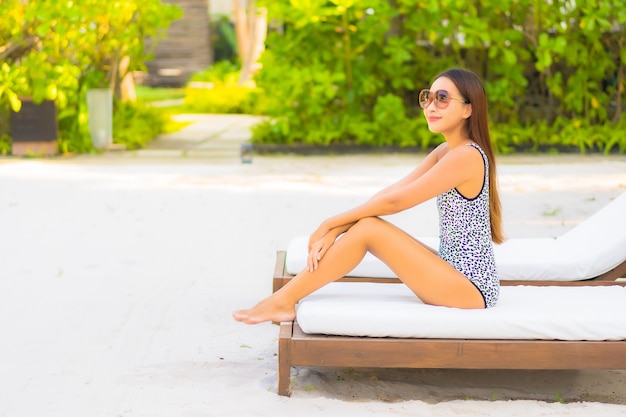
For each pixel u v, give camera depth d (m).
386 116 12.56
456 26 12.31
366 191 9.48
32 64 12.04
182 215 8.22
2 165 11.52
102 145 12.96
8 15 11.93
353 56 12.52
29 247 6.86
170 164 11.83
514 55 11.97
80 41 12.62
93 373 4.07
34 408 3.64
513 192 9.36
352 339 3.66
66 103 12.73
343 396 3.84
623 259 4.63
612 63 12.49
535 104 13.16
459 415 3.57
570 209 8.40
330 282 4.05
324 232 3.88
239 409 3.60
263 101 19.02
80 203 8.82
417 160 12.00
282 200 8.97
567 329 3.62
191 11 27.73
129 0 13.15
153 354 4.36
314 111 12.35
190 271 6.12
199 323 4.90
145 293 5.53
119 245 6.96
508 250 4.92
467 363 3.62
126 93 16.19
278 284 4.58
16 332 4.69
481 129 3.86
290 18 12.01
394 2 12.80
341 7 11.55
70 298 5.39
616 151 12.51
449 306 3.78
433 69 12.83
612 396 3.92
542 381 4.10
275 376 4.02
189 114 19.84
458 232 3.85
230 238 7.23
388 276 4.66
